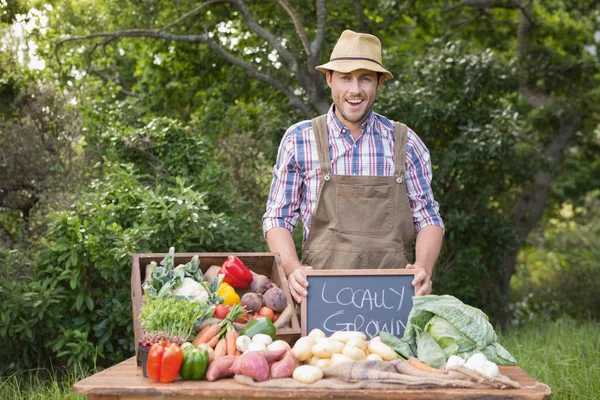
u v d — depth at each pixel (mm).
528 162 9773
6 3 8180
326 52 9516
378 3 10375
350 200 3088
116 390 2123
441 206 9391
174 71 10539
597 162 14508
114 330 5824
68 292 5664
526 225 11539
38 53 10008
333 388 2107
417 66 9812
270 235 3119
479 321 2443
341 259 3055
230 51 10281
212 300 2637
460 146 9242
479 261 9500
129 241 5500
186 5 10219
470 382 2146
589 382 4574
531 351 5922
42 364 5801
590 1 11789
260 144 8969
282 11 9773
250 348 2324
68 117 8031
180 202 5793
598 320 11742
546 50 11672
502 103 10031
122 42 11117
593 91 12109
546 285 13031
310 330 2758
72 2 10406
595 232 15086
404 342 2482
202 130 9477
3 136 7680
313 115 9219
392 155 3146
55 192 7680
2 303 5406
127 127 7293
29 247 7176
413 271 2836
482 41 12453
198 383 2184
